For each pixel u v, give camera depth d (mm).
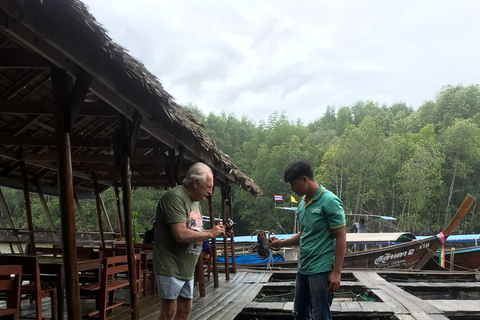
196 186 3133
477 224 39344
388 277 10617
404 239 14023
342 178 41312
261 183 46344
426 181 36750
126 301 6238
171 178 5965
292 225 43562
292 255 16156
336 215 3119
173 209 2969
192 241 2936
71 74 2971
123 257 5008
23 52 3334
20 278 3369
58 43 2480
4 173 8516
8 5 2074
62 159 2939
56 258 7137
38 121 6684
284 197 45375
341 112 65438
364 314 5402
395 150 40531
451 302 6074
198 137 4820
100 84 3432
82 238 11828
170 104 3832
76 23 2592
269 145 54281
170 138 5566
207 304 6152
